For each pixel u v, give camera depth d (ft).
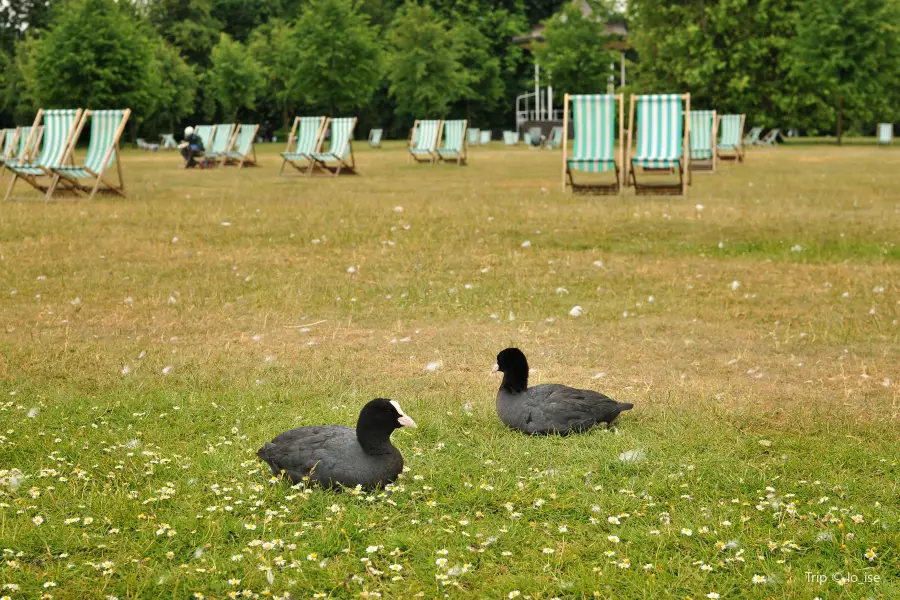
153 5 237.25
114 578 11.14
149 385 19.61
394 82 206.18
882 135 168.14
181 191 62.80
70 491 13.62
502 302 28.48
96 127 58.80
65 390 19.16
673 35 180.14
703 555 11.71
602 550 11.89
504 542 12.03
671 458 15.26
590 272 33.24
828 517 12.65
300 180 75.25
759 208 49.47
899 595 10.62
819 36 167.94
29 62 198.70
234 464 14.76
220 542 12.06
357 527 12.35
